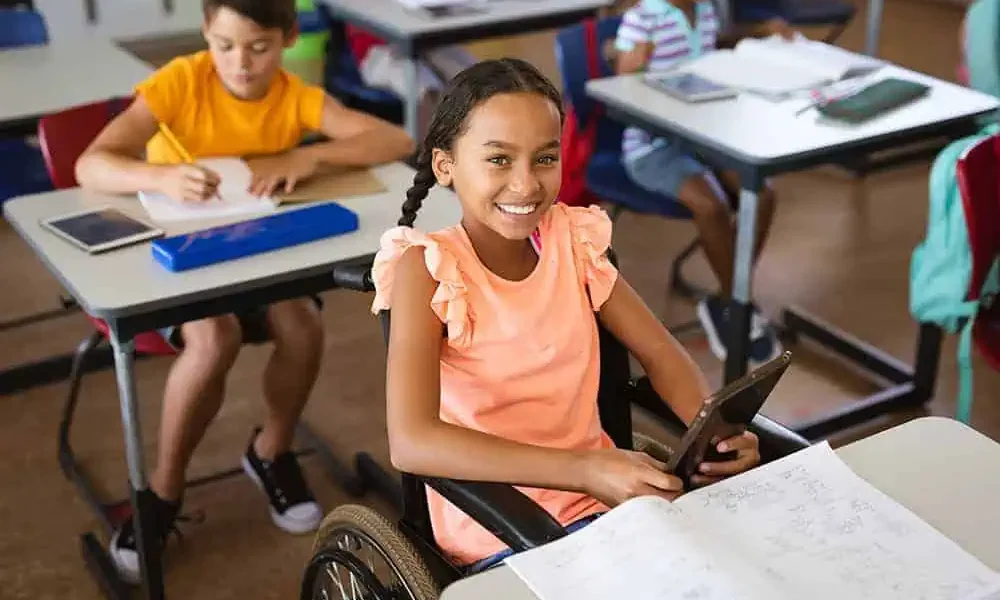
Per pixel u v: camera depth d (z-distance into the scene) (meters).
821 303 3.47
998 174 2.24
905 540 1.20
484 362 1.51
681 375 1.62
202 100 2.35
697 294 3.48
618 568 1.13
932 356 2.87
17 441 2.78
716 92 2.78
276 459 2.50
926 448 1.37
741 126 2.61
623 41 3.05
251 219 2.12
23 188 2.87
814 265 3.70
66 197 2.25
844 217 4.05
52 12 5.23
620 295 1.63
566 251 1.57
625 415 1.71
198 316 1.92
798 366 3.14
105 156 2.24
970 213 2.14
